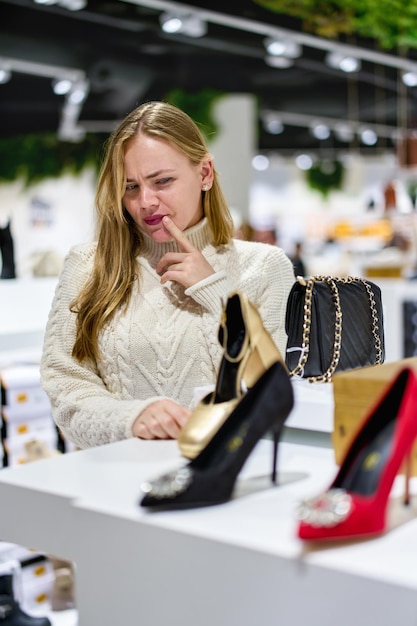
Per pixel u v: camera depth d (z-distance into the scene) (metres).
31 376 3.35
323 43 8.00
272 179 16.69
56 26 8.11
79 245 2.12
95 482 1.38
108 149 1.96
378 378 1.34
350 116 12.69
